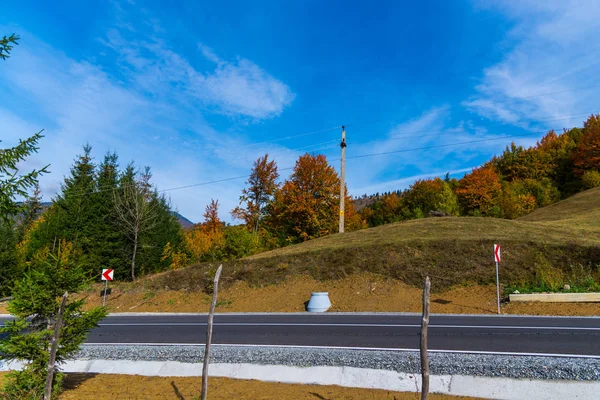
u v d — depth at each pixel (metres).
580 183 51.53
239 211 41.94
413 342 8.34
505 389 5.60
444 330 9.57
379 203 73.19
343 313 14.43
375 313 14.04
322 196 38.72
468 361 6.43
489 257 18.17
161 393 6.11
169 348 8.56
